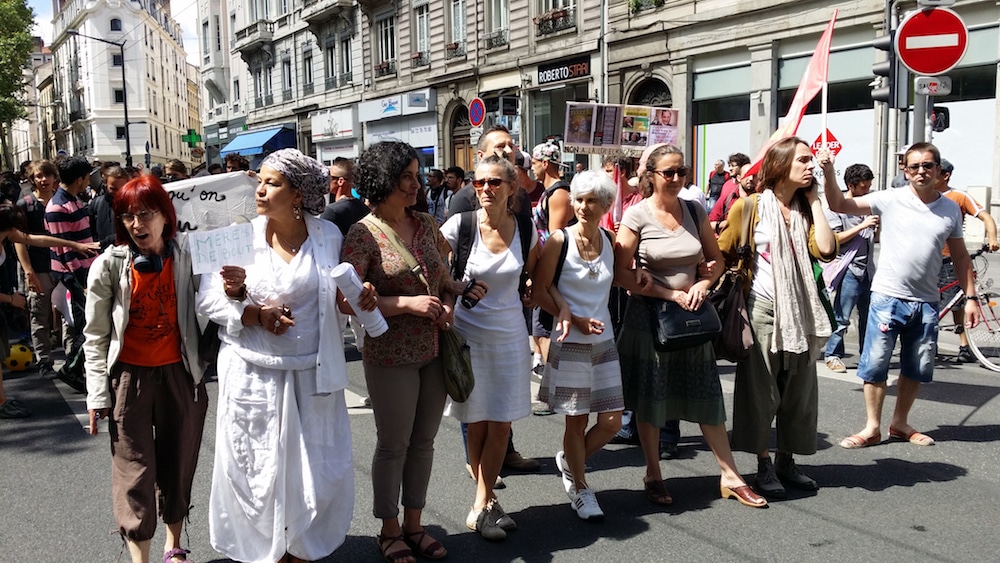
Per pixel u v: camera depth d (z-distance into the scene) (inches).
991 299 284.2
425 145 1111.0
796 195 171.0
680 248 161.8
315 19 1285.7
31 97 3978.8
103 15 2642.7
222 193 129.8
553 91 906.7
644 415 166.7
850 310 279.7
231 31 1673.2
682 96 748.0
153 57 2866.6
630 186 232.5
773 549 145.8
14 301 236.8
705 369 167.0
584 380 156.4
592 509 159.9
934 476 180.9
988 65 561.9
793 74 668.1
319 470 127.5
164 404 130.6
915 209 196.7
